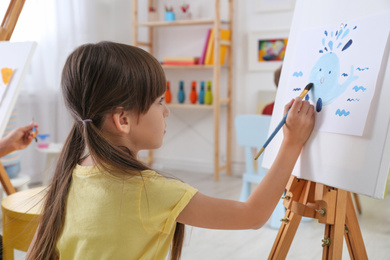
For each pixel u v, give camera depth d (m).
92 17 3.87
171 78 4.12
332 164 0.92
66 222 0.86
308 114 0.96
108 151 0.81
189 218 0.82
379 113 0.84
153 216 0.80
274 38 3.66
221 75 3.91
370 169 0.84
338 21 1.00
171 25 3.91
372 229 2.46
